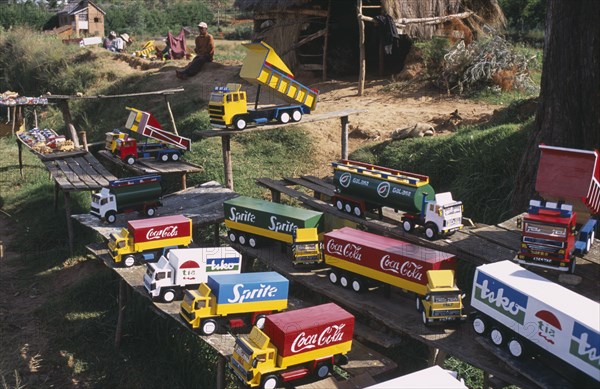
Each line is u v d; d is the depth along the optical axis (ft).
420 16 71.10
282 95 43.70
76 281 45.98
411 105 61.77
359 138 55.16
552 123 33.55
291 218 33.27
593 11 31.50
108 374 35.14
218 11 225.76
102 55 108.17
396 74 75.36
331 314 24.85
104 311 41.14
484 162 40.83
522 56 65.57
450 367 29.55
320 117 46.09
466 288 32.37
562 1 32.42
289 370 23.95
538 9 115.14
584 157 23.77
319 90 72.23
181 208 43.04
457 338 24.04
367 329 27.94
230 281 27.84
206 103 71.87
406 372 29.94
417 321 25.85
